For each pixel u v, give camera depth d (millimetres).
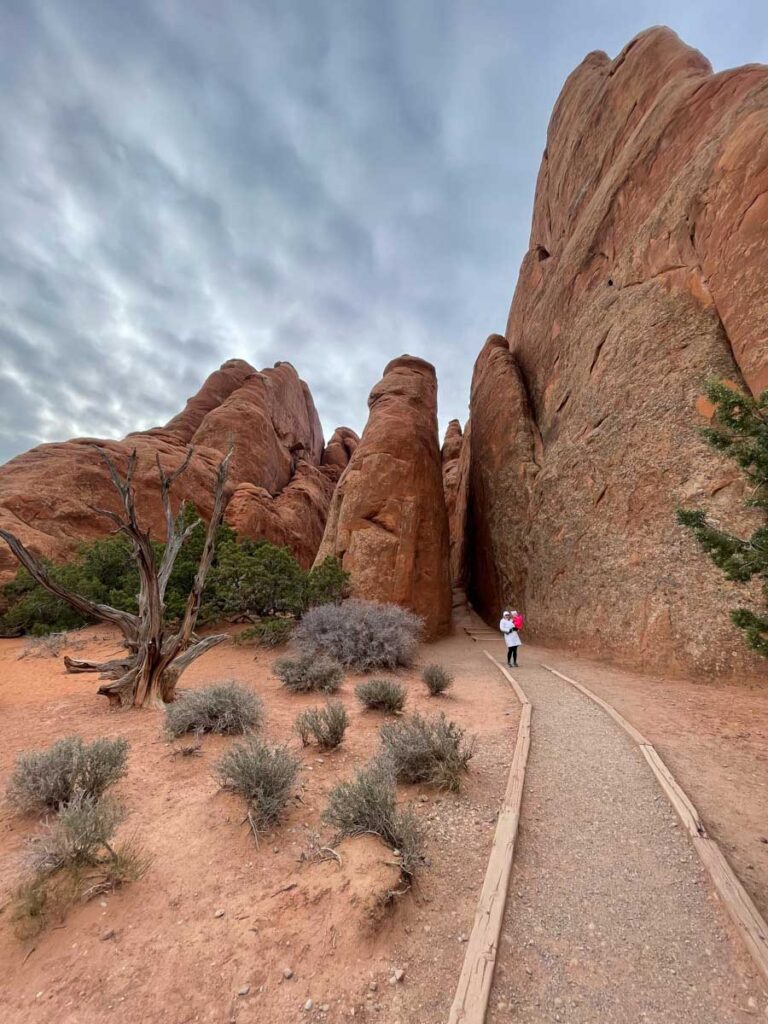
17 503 21094
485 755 5594
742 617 4730
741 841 3783
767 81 12414
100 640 14078
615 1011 2320
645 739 6059
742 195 11578
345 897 2967
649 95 20359
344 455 63156
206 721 6133
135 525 7836
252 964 2562
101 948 2662
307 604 15211
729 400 4523
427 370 28016
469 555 28062
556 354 20844
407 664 11734
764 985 2443
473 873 3375
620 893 3188
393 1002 2352
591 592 13406
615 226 18672
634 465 12781
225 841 3730
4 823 4062
